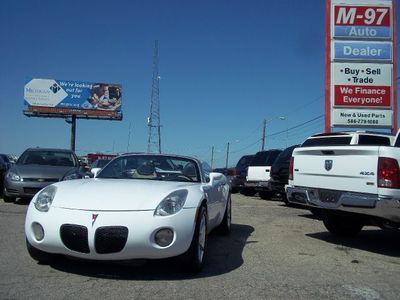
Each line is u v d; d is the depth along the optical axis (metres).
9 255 6.45
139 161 7.43
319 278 5.80
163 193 5.74
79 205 5.46
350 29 15.74
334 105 15.64
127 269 5.89
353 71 15.69
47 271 5.68
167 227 5.36
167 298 4.83
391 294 5.21
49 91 56.56
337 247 7.86
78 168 14.04
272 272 6.03
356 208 7.14
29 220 5.67
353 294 5.18
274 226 10.02
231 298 4.91
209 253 7.09
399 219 6.86
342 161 7.44
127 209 5.38
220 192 7.90
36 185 12.73
